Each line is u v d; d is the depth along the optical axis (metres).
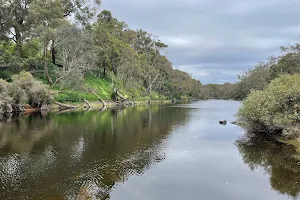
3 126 26.11
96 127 27.08
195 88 133.75
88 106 52.62
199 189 11.37
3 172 12.95
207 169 14.02
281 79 25.88
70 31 46.66
